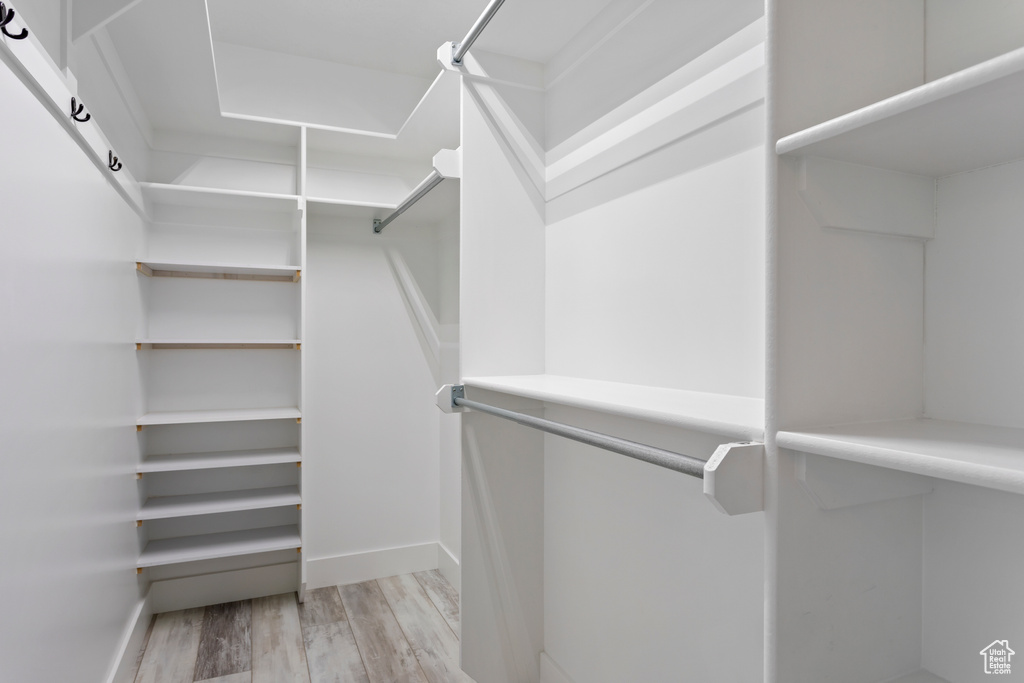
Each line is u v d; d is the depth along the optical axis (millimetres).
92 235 1552
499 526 1838
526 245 1868
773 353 718
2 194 979
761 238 1106
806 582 734
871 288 790
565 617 1781
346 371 2857
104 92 1763
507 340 1834
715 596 1217
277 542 2551
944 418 813
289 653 2146
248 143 2699
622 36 1521
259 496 2598
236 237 2693
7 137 998
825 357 750
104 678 1710
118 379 1907
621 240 1524
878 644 791
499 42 1771
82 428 1471
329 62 2832
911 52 831
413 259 2992
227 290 2678
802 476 718
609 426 1564
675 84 1334
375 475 2900
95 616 1604
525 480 1872
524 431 1872
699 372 1266
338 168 2832
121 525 1961
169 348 2578
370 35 2574
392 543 2930
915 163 759
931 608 818
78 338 1434
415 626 2359
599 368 1614
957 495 789
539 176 1895
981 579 759
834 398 757
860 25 782
